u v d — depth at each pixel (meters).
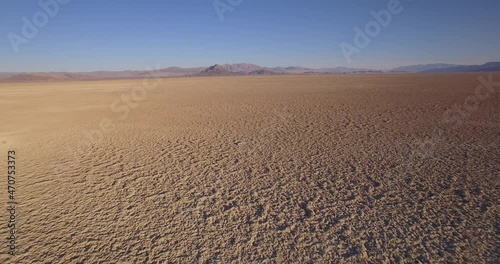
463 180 5.49
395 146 8.02
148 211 4.50
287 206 4.61
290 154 7.46
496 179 5.48
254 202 4.77
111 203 4.78
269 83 50.94
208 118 13.61
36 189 5.38
